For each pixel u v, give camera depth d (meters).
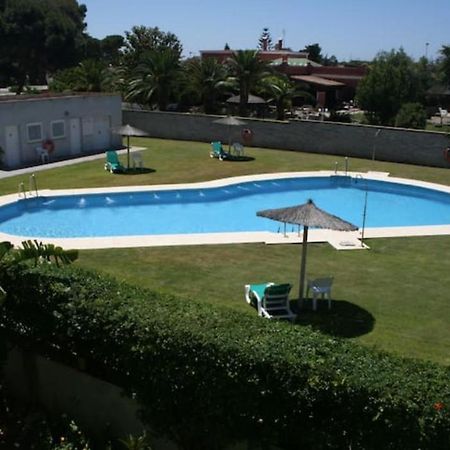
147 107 47.56
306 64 75.25
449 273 15.59
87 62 49.53
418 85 57.53
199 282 14.43
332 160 33.53
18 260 9.14
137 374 7.91
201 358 7.23
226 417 7.26
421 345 11.19
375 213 24.84
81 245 17.31
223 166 30.86
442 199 26.38
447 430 5.91
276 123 36.38
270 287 12.27
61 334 8.67
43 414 8.96
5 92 68.50
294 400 6.76
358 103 51.12
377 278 15.11
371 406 6.27
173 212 24.06
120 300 8.38
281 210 12.85
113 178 27.36
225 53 75.38
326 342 7.29
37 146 31.36
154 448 8.12
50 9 86.94
